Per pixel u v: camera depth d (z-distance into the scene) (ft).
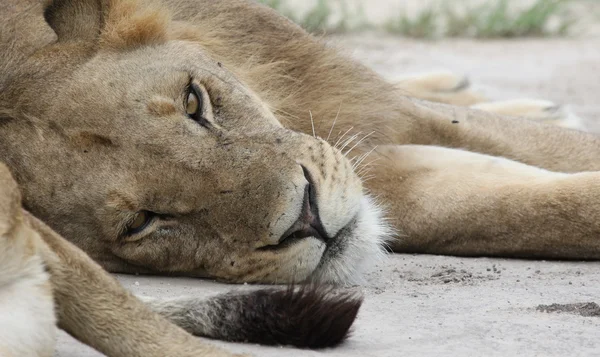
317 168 32.45
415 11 104.17
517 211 37.17
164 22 35.45
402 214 38.17
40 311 23.49
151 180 32.24
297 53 39.83
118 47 34.17
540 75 79.46
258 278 32.58
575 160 44.29
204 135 32.71
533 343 26.96
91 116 32.63
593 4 113.91
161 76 33.47
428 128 43.04
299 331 26.55
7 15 34.17
